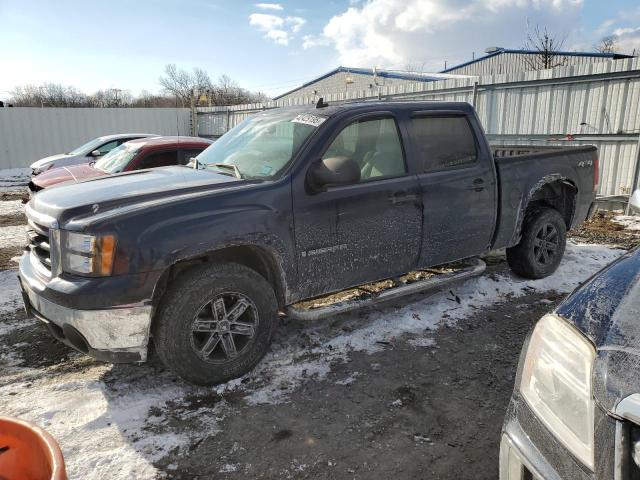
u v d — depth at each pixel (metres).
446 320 4.23
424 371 3.41
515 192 4.64
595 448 1.42
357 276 3.73
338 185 3.54
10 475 1.35
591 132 9.53
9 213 9.62
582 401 1.51
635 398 1.34
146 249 2.82
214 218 3.02
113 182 3.54
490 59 32.44
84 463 2.49
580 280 5.18
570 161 5.19
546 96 10.11
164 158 7.72
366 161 3.77
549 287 4.98
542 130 10.27
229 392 3.16
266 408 2.98
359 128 3.75
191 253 2.94
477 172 4.34
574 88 9.65
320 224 3.45
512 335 3.95
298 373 3.38
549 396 1.65
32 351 3.74
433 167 4.11
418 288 4.11
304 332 4.01
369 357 3.61
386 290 3.99
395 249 3.87
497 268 5.58
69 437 2.70
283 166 3.42
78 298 2.74
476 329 4.06
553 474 1.53
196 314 3.03
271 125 4.00
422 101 4.21
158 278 2.86
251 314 3.28
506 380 3.29
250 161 3.69
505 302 4.62
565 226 5.23
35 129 18.05
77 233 2.81
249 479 2.41
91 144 11.17
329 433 2.75
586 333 1.63
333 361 3.55
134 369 3.45
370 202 3.66
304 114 3.86
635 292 1.78
